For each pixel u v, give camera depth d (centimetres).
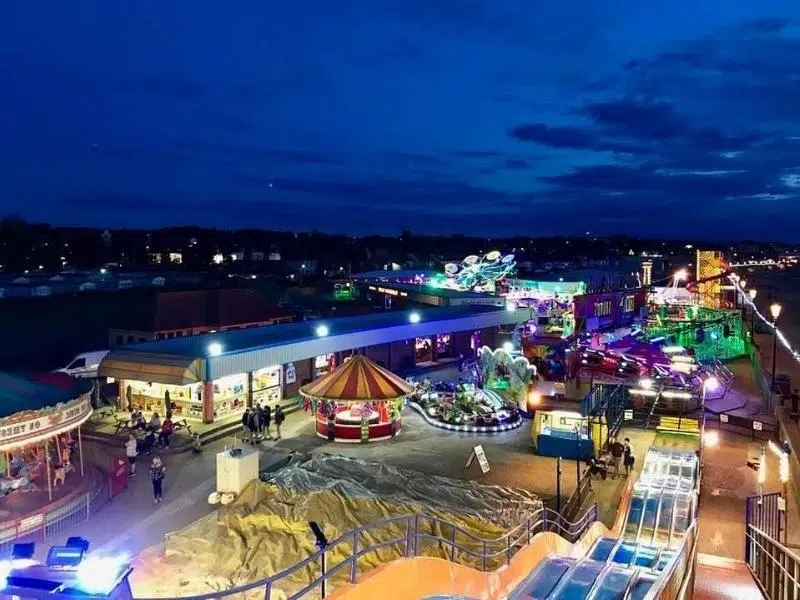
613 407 3186
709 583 1662
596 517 2127
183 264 18612
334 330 4106
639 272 9094
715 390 4478
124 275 13162
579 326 5625
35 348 6000
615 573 1409
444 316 4944
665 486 2567
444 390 3834
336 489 2205
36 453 2422
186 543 1878
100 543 1989
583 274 7656
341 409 3222
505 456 2945
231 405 3453
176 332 4691
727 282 8838
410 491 2358
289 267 16738
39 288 9931
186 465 2728
